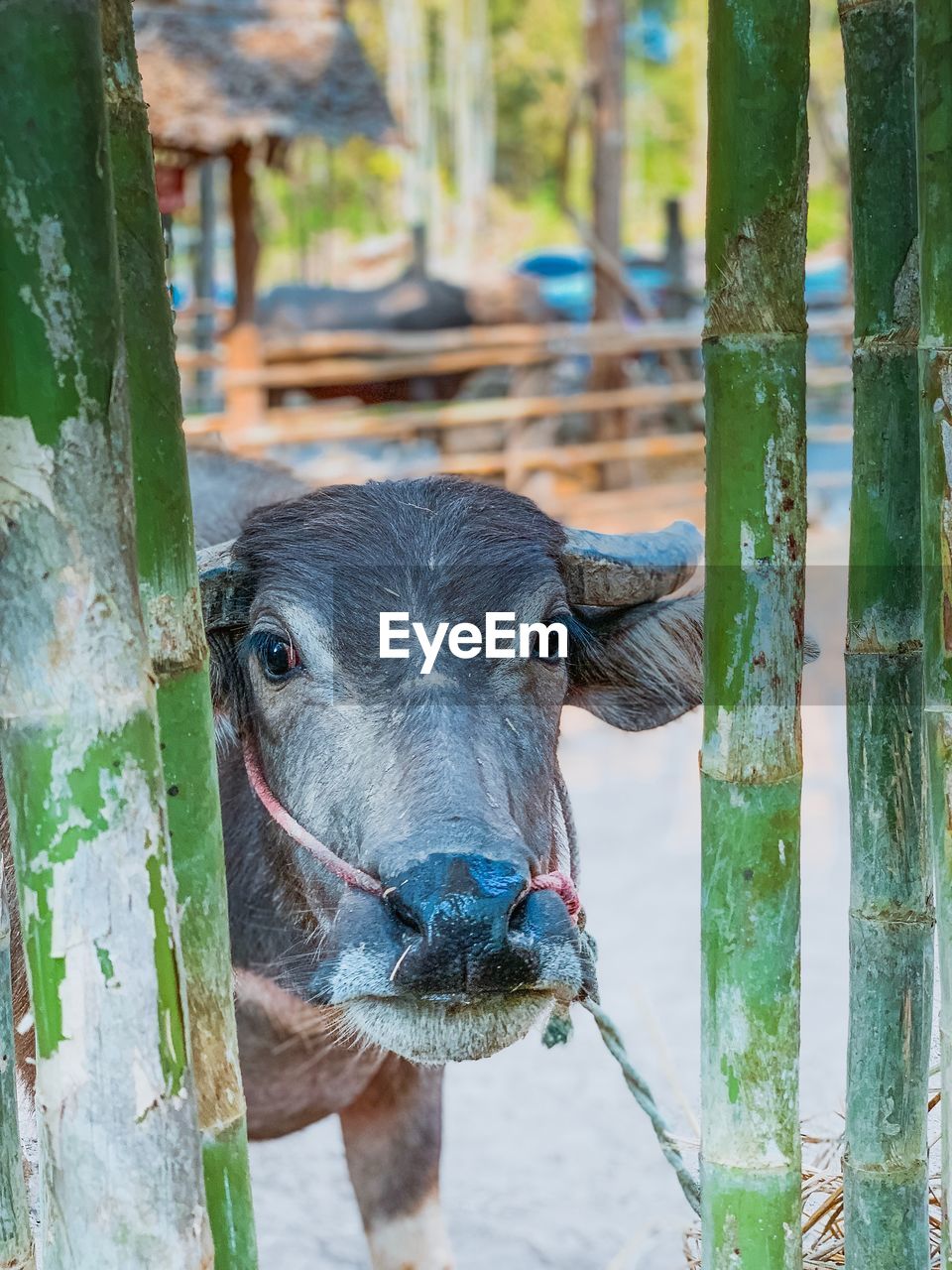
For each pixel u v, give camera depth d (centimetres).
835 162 2008
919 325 160
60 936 135
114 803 134
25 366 129
